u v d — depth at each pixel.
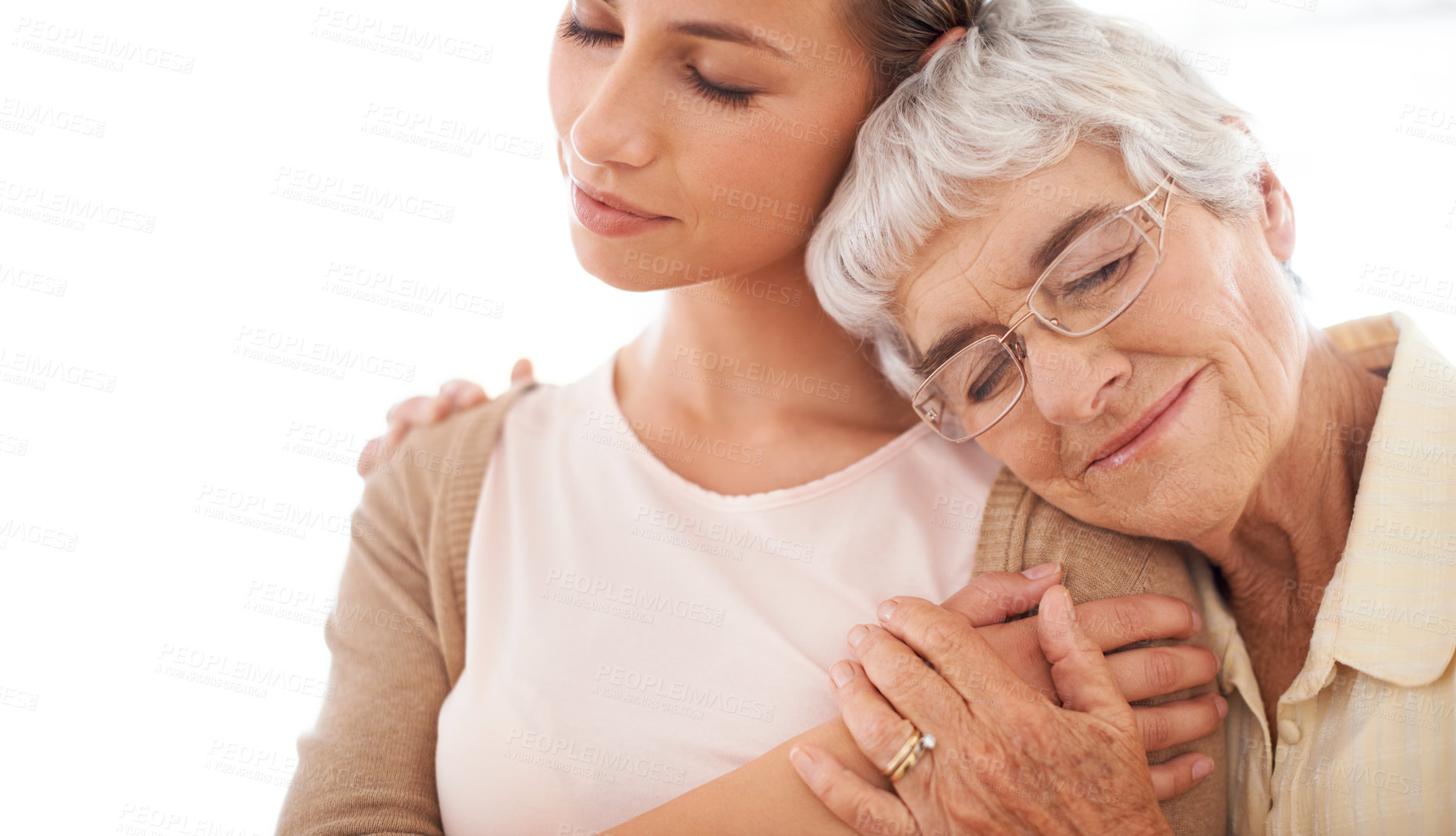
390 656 1.19
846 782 0.88
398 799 1.06
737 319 1.16
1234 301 0.89
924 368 1.04
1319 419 1.01
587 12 0.92
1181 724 0.95
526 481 1.24
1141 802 0.85
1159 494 0.93
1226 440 0.90
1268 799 1.04
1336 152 2.04
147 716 1.64
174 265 1.83
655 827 0.92
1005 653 0.94
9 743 1.61
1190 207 0.88
